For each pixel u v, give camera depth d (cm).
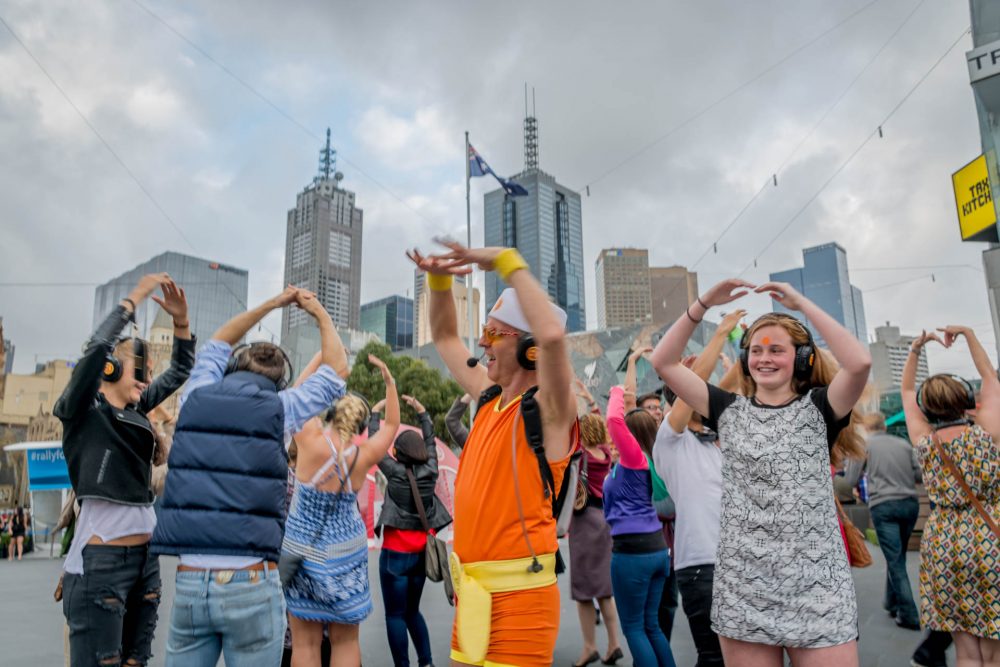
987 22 1548
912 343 412
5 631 587
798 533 217
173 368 337
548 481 200
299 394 284
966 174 1652
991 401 366
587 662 464
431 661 443
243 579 246
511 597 197
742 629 218
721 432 242
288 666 377
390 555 432
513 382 219
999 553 339
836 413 224
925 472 376
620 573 386
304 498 323
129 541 299
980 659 347
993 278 1522
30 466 1709
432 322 271
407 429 459
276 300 305
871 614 602
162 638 543
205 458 251
